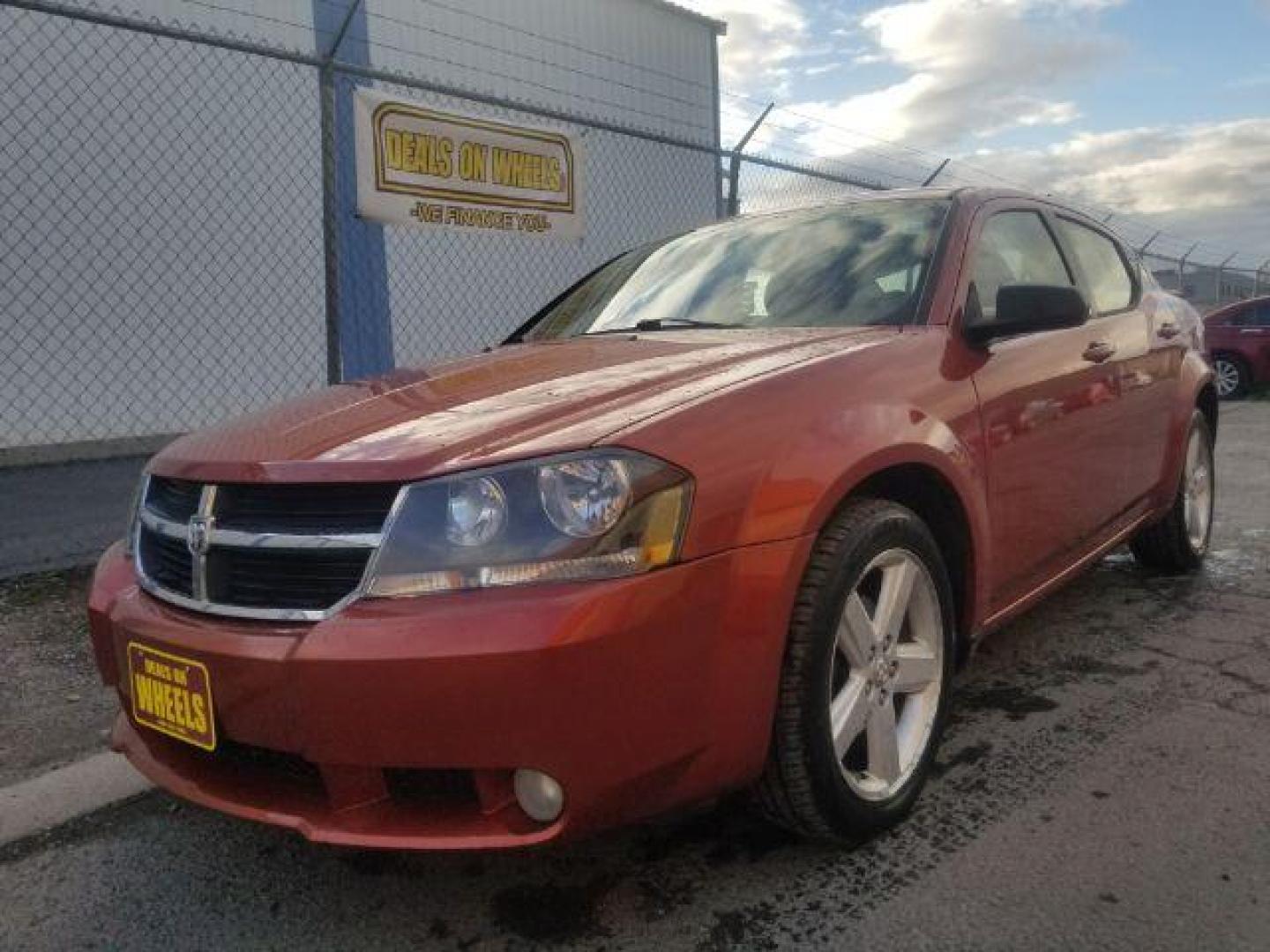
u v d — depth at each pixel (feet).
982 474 9.23
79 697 11.75
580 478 6.45
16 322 28.17
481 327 34.83
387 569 6.39
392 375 10.07
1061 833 8.16
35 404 28.58
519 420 7.19
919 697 8.67
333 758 6.35
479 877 8.00
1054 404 10.62
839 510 7.82
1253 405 43.14
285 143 32.71
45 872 8.43
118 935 7.52
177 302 30.96
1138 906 7.13
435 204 21.18
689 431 6.90
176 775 7.46
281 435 7.73
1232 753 9.45
